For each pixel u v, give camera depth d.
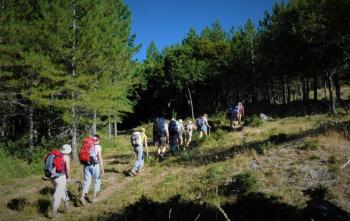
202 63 50.97
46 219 8.86
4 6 20.20
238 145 16.23
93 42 19.23
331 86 31.97
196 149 17.16
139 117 63.00
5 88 21.28
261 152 12.36
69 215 9.02
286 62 37.44
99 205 9.70
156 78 57.00
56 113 24.16
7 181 13.75
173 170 12.96
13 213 9.53
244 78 53.00
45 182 13.30
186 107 63.25
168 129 16.62
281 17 36.38
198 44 52.62
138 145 13.05
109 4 23.38
